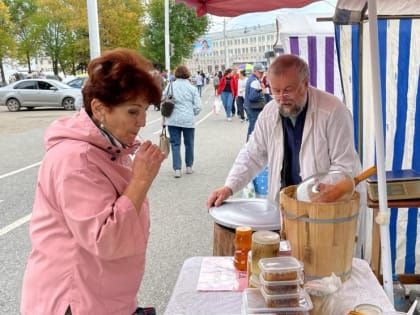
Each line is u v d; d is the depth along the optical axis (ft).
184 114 18.51
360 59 8.47
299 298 3.79
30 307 3.75
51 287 3.65
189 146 19.35
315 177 4.65
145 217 4.04
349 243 4.40
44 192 3.67
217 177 18.92
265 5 9.43
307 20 12.26
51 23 86.94
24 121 41.14
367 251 7.88
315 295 3.99
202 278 4.93
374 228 6.65
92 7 24.03
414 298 7.45
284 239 4.61
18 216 14.10
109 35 77.46
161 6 89.04
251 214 6.27
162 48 90.22
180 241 11.88
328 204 4.15
